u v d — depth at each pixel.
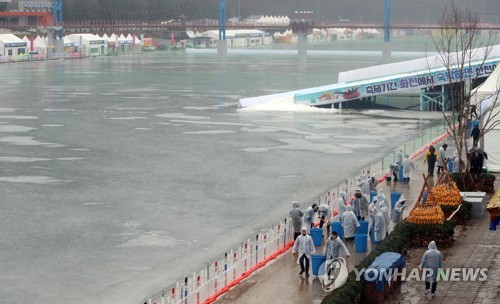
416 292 43.25
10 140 113.50
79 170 91.19
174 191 79.62
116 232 64.19
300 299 44.09
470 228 56.69
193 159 98.38
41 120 137.25
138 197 76.88
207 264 55.12
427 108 145.50
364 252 51.69
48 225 66.44
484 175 68.31
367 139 113.12
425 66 143.00
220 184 82.81
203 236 62.72
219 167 92.69
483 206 60.69
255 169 91.12
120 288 50.94
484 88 95.75
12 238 62.50
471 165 69.38
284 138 115.19
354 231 54.22
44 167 93.06
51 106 160.62
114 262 56.28
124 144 110.62
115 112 150.38
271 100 154.50
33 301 48.81
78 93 191.38
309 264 48.12
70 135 119.19
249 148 106.38
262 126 128.62
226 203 74.12
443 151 78.06
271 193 78.31
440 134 110.25
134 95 187.38
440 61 141.25
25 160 97.50
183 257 57.25
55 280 52.59
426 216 51.94
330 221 59.22
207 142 111.88
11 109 154.25
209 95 188.75
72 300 49.00
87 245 60.56
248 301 43.91
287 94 155.38
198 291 45.59
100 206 73.25
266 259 51.78
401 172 75.38
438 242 51.50
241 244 57.31
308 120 135.38
